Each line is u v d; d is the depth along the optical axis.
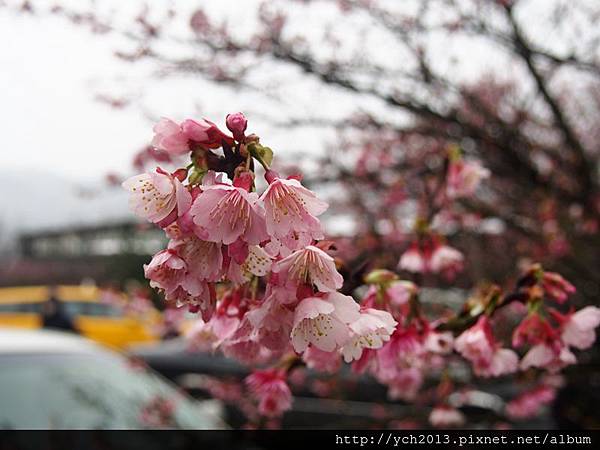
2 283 25.23
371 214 5.04
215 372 6.89
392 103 3.86
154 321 6.93
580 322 1.74
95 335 10.28
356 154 4.74
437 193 3.11
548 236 4.28
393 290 1.65
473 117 4.55
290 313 1.21
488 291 1.92
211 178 1.17
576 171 4.29
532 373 3.35
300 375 4.81
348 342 1.29
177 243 1.15
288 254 1.18
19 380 3.54
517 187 4.76
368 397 5.05
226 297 1.45
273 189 1.14
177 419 3.84
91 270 21.14
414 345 1.67
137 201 1.16
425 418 3.50
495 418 3.42
